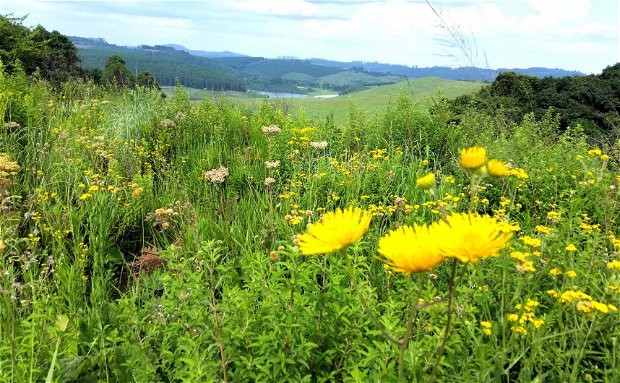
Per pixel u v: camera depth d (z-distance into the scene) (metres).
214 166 6.16
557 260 2.88
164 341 2.46
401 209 4.26
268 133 6.39
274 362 2.19
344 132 7.36
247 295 2.53
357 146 7.02
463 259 1.06
